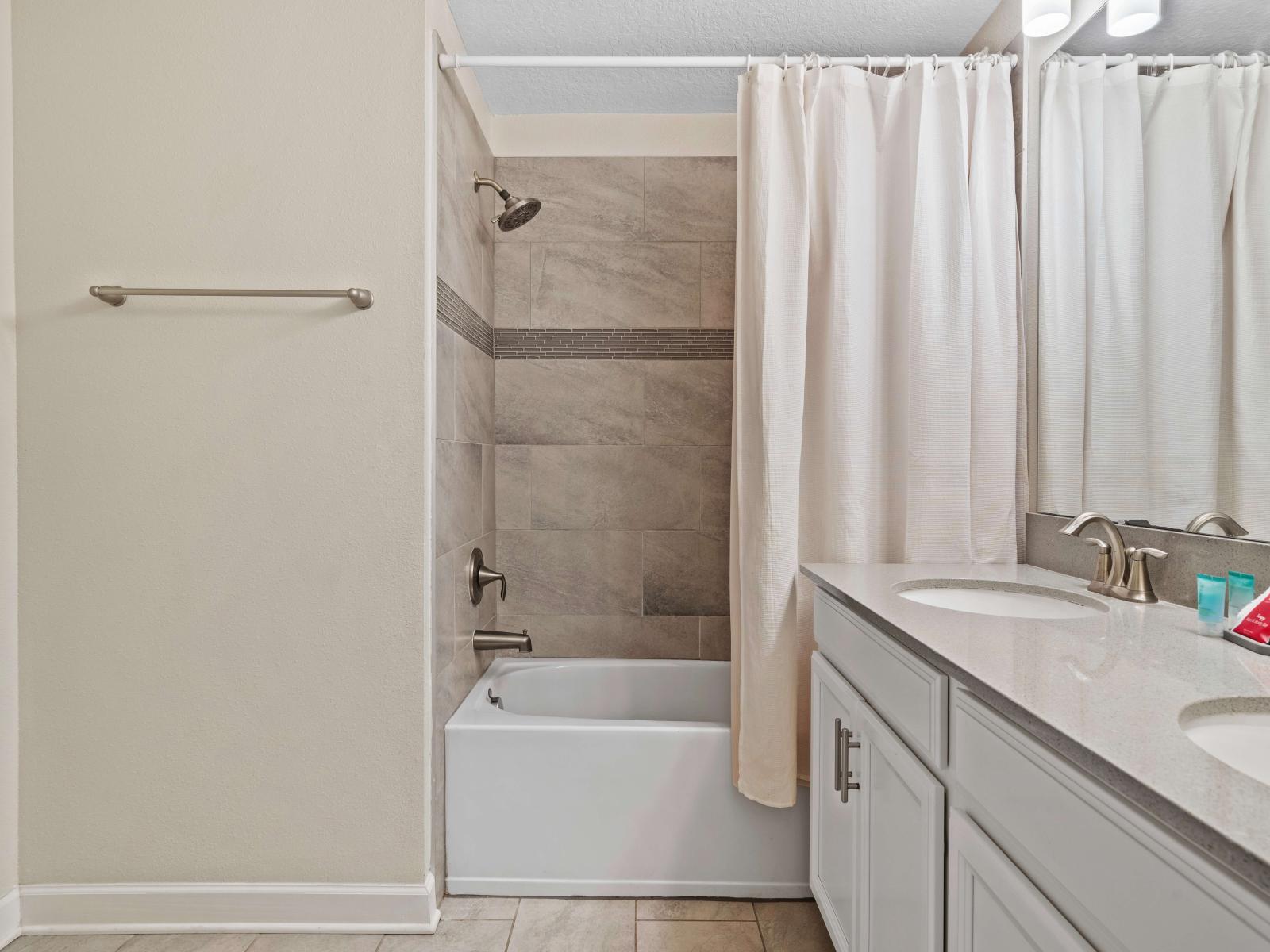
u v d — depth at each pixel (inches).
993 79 69.6
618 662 96.7
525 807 72.2
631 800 72.2
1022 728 31.4
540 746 72.2
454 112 75.3
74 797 66.3
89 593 66.0
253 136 65.4
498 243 99.0
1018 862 32.1
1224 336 45.6
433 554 67.6
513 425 99.3
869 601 50.1
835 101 70.1
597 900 71.9
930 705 40.0
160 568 66.0
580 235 98.8
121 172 65.4
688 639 100.2
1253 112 43.2
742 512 71.1
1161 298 51.3
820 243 71.9
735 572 74.6
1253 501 43.4
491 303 97.4
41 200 65.4
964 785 36.8
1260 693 30.4
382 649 66.3
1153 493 52.4
